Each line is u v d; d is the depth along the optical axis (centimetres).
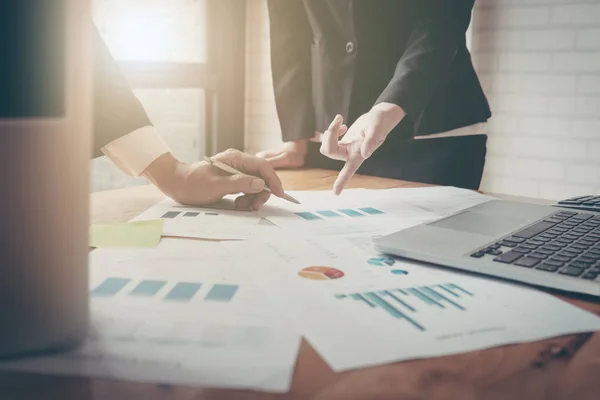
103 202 101
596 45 251
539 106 265
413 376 42
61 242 42
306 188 121
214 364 42
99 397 38
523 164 271
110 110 99
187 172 100
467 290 59
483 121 168
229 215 92
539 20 261
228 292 56
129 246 71
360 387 40
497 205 94
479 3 272
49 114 40
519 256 65
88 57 43
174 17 320
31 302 41
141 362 42
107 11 308
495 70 272
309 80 159
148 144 101
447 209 101
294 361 43
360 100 156
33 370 41
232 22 328
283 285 59
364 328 49
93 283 58
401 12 153
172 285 58
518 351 46
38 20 39
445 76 147
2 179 39
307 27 157
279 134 334
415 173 161
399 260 68
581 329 50
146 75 298
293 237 78
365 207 101
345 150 110
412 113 123
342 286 59
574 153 260
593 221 83
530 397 40
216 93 330
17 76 39
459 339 48
